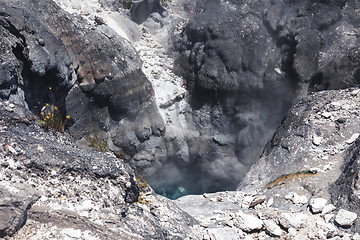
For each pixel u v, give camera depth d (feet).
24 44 23.48
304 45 34.32
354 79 28.94
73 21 31.30
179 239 14.51
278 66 35.73
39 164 13.80
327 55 33.94
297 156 21.76
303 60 34.22
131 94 34.73
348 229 16.01
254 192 20.75
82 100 31.37
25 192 12.92
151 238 13.78
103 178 14.67
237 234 15.66
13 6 24.17
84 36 30.94
